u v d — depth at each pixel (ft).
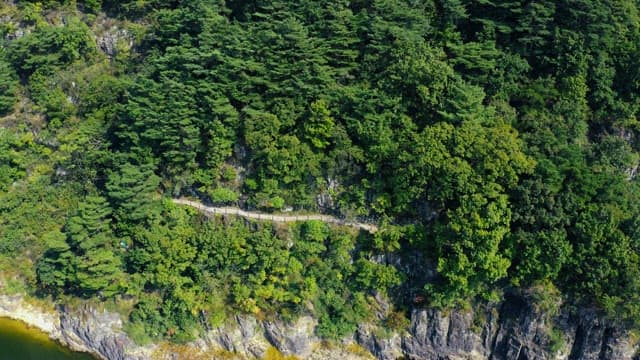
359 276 235.40
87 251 236.84
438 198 222.28
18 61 286.46
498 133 212.43
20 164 274.16
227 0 268.00
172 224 243.19
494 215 206.08
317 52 234.79
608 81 230.27
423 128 229.25
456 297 226.79
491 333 230.68
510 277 220.43
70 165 263.90
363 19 238.89
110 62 288.51
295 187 242.17
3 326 253.44
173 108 238.48
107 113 269.03
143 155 248.11
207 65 243.81
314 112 229.25
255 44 239.30
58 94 278.26
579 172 209.67
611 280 208.95
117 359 239.71
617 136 232.12
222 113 235.81
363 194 235.40
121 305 242.99
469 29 244.22
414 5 240.94
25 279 260.62
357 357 239.71
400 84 228.02
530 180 209.05
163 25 267.18
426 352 237.25
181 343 241.35
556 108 226.58
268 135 232.12
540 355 223.10
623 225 208.54
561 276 219.00
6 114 286.25
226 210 247.50
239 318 238.68
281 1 248.93
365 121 228.43
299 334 236.63
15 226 263.90
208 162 244.22
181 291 236.22
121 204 241.35
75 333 246.68
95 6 291.79
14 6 298.56
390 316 237.25
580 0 223.10
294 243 238.48
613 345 218.18
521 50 236.22
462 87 219.61
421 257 231.91
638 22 237.04
